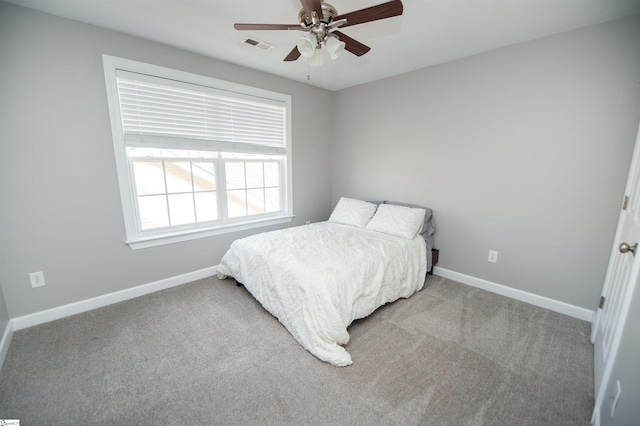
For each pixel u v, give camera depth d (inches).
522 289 99.6
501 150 99.3
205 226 117.4
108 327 81.5
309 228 124.7
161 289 106.0
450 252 118.0
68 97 81.0
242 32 86.4
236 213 128.0
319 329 70.4
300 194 150.5
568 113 84.7
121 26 83.4
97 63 84.3
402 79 125.3
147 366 66.2
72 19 79.0
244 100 118.6
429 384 61.1
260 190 135.6
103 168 89.1
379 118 137.0
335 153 161.3
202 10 74.5
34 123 76.9
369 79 134.4
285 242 102.0
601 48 77.9
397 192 134.5
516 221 98.5
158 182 103.9
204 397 57.6
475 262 110.8
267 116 130.1
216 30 85.6
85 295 90.1
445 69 110.4
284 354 70.6
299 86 139.7
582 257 86.1
